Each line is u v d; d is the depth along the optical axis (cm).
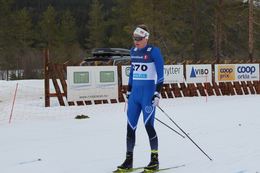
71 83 1959
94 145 973
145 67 728
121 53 2892
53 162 813
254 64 2520
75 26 7894
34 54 5947
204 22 4769
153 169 727
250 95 2405
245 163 786
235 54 5034
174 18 4647
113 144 982
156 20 4294
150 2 4362
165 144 977
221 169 746
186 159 827
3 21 6275
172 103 1952
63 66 1964
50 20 7281
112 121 1359
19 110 1744
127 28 4494
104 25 7112
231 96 2331
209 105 1814
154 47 727
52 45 7162
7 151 922
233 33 4909
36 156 867
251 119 1353
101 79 2039
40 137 1090
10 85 2978
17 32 6494
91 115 1554
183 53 4750
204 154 854
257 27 4622
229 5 4266
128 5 5250
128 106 746
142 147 946
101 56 2872
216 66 2391
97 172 736
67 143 1000
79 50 6906
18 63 5922
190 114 1500
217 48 4303
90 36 7338
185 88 2298
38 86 2986
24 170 760
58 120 1434
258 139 1018
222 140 1013
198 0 4553
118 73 2088
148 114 727
